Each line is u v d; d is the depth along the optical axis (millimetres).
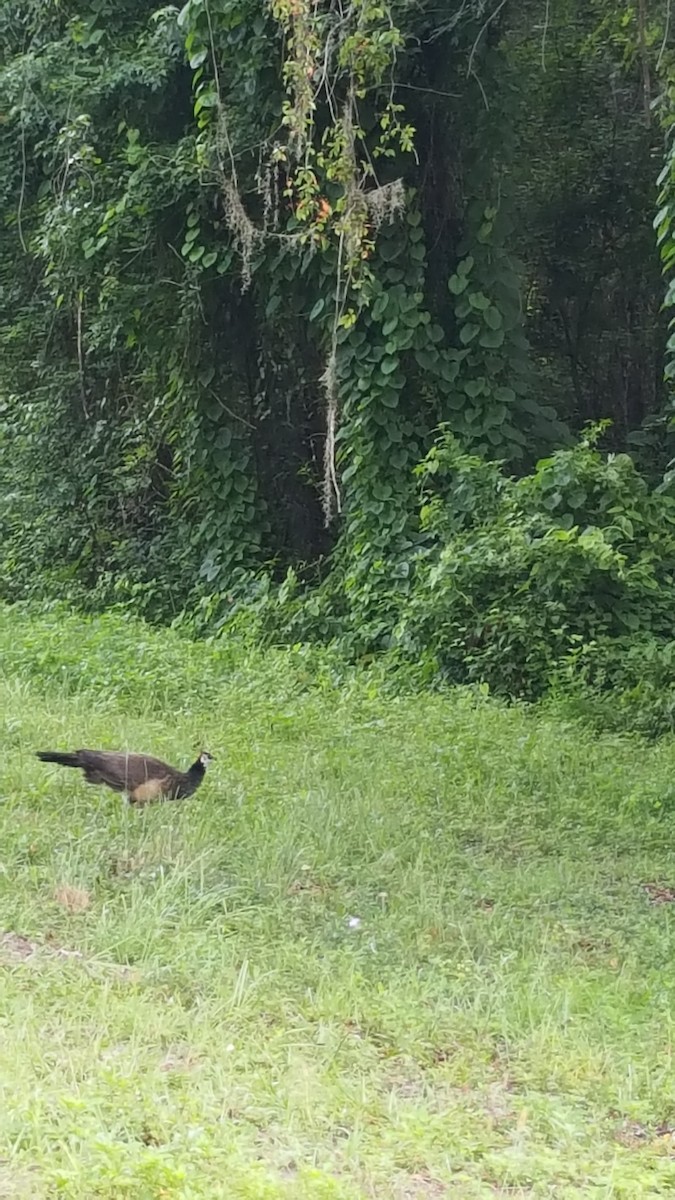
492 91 12586
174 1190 3100
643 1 11859
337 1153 3592
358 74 10367
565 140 16438
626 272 17016
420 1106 3965
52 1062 3936
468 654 11055
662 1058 4480
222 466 14039
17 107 14211
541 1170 3584
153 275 13820
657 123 15297
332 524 14531
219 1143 3484
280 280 13148
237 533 14070
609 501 11492
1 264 16984
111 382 16625
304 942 5375
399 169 12570
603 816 7750
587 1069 4344
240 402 14289
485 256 12633
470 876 6543
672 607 11312
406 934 5641
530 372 13039
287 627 12812
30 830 6488
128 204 13062
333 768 8406
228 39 12016
